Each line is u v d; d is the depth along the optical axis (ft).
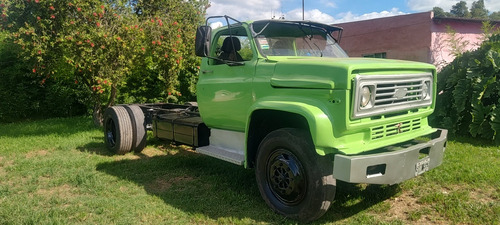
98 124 33.78
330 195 11.80
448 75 27.50
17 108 40.45
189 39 31.71
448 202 13.66
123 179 17.42
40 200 14.85
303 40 16.12
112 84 28.68
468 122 26.05
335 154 11.24
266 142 13.21
